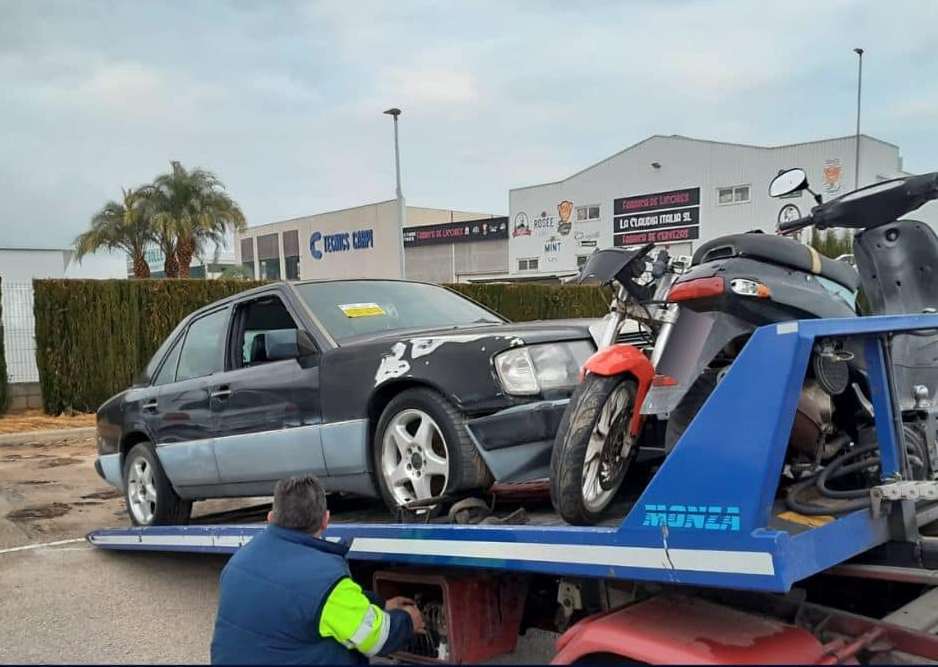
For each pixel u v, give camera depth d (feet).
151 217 104.94
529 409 12.38
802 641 8.27
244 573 10.50
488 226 179.01
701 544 8.39
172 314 53.72
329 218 204.85
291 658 10.14
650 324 11.98
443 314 18.56
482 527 10.93
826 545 8.48
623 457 11.18
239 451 17.46
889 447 9.35
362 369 14.58
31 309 53.01
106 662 14.78
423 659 12.44
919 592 10.18
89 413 51.60
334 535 13.38
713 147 134.00
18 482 32.86
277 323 18.19
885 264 13.00
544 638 14.62
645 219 144.66
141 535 19.70
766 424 8.05
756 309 10.66
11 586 19.51
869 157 119.24
